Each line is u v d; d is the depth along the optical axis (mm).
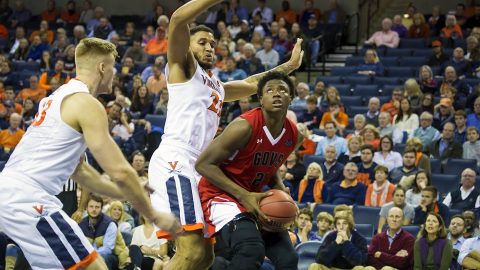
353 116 12656
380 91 13398
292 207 4500
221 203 4578
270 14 17766
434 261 7715
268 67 14492
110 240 8000
